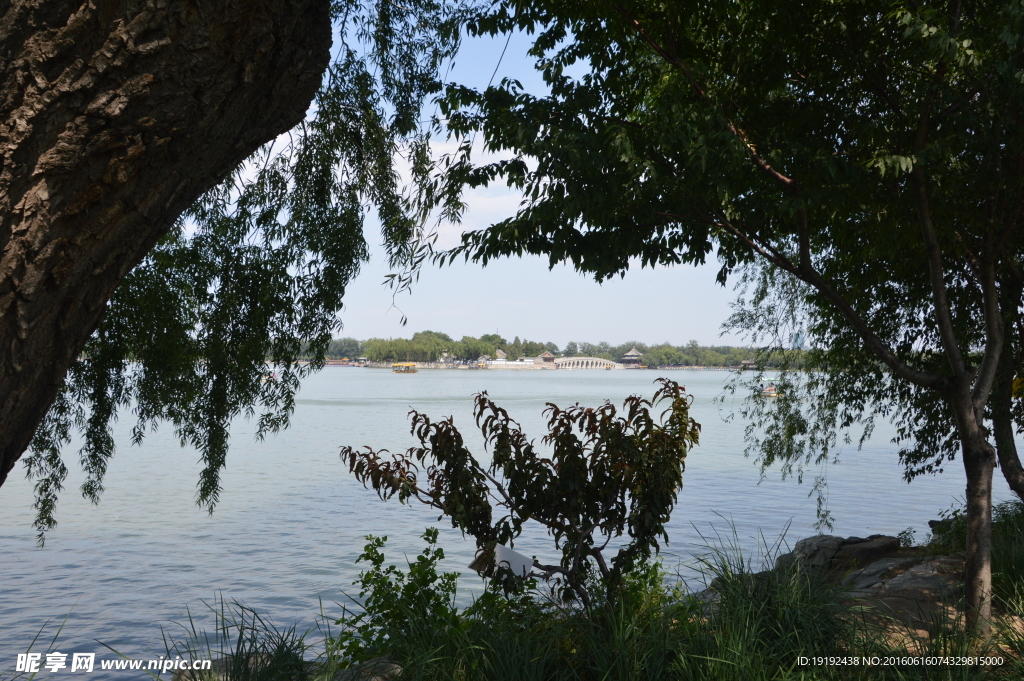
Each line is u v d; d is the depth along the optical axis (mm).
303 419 69188
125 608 12828
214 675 4168
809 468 33844
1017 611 5301
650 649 4199
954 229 6480
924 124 5469
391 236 6844
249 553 17109
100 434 10102
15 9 2037
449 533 19203
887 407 10328
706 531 18531
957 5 5172
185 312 9867
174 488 27984
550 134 5215
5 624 11953
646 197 5469
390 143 9625
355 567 15656
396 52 9391
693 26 5996
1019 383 8328
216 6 2178
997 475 26859
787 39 5902
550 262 5598
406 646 4371
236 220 9664
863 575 8680
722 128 5254
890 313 9453
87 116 2119
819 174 5395
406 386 162125
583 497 5289
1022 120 5555
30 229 2119
